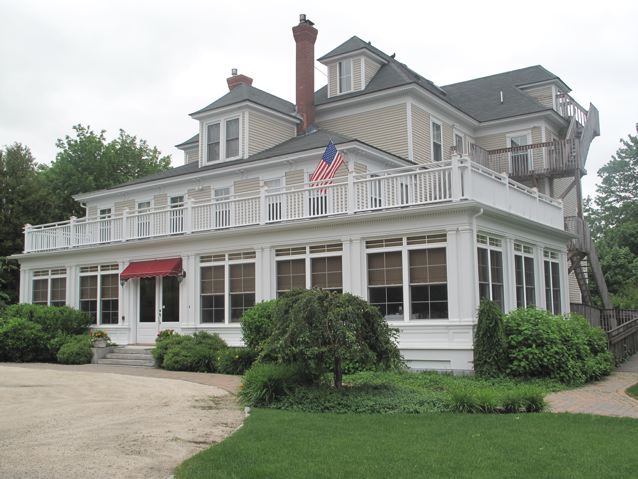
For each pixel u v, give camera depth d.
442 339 15.18
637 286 35.91
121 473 6.90
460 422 9.37
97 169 43.81
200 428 9.36
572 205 32.34
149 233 21.50
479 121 28.95
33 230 25.19
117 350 20.56
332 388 11.85
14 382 14.87
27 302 24.78
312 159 22.42
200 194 25.67
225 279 19.45
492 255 16.56
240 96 25.86
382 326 12.31
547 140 28.36
